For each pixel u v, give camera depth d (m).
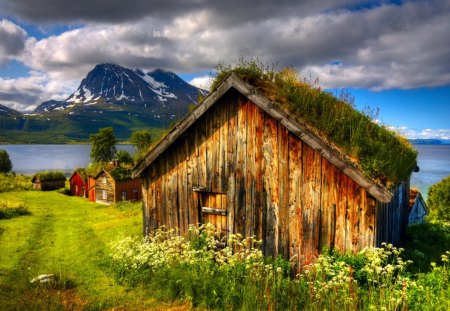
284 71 10.65
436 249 11.20
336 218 8.46
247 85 9.40
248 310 7.39
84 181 57.03
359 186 8.14
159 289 9.26
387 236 9.63
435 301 6.92
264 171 9.60
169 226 11.77
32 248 16.98
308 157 8.88
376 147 8.89
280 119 8.95
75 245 17.05
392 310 6.46
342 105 10.18
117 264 11.48
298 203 9.05
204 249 9.80
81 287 10.24
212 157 10.62
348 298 6.71
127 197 48.75
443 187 19.88
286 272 8.93
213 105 10.44
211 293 8.23
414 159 11.01
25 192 55.41
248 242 9.93
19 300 8.94
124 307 8.66
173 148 11.53
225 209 10.45
